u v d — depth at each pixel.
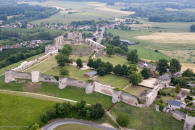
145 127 191.88
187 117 182.12
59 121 198.38
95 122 199.25
